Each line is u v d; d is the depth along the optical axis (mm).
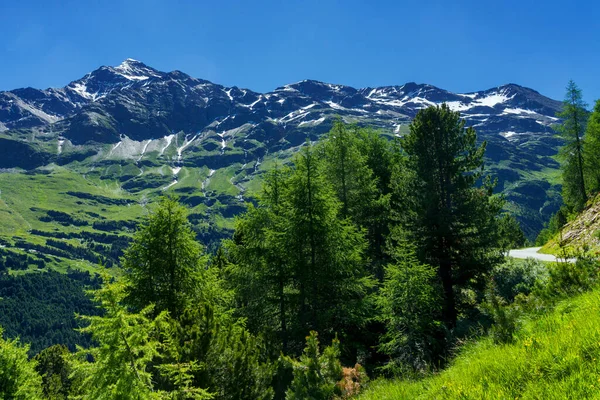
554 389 3859
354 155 28703
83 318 8141
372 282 22406
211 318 11648
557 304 7629
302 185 21578
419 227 24703
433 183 24797
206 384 10141
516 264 24875
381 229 29703
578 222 34781
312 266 21297
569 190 56844
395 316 17125
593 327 4680
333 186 28531
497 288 22406
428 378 7047
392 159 34312
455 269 24641
